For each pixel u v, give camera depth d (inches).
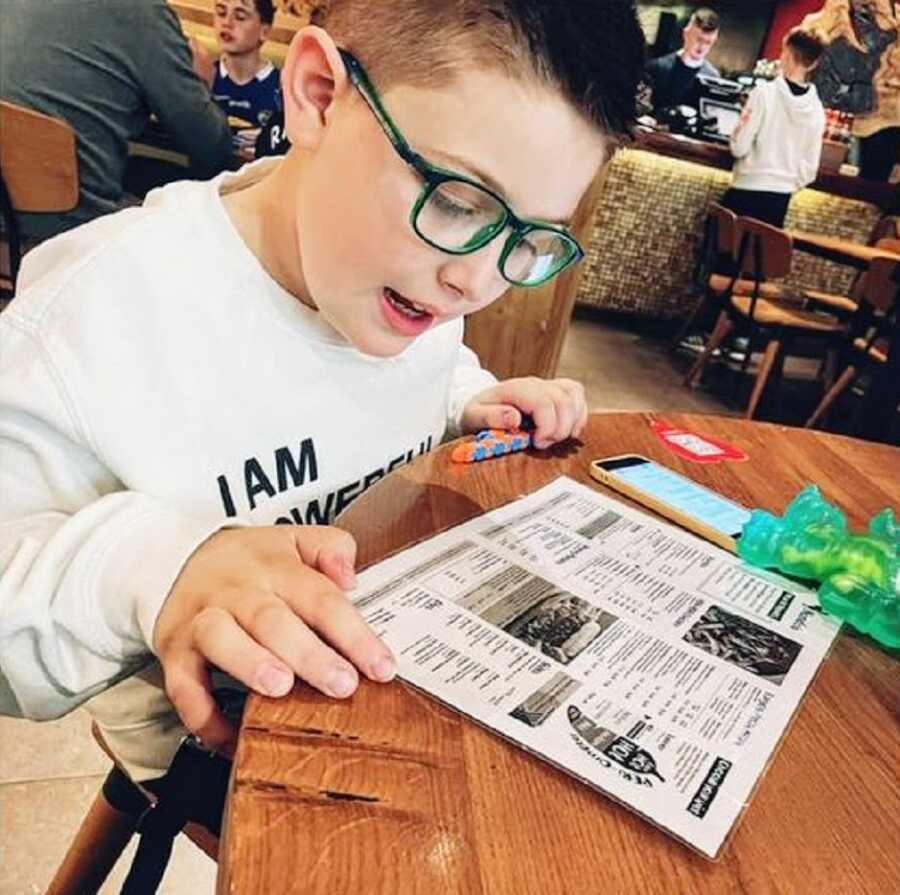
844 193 189.8
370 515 27.6
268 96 139.3
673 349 188.9
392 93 21.4
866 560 27.3
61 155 74.5
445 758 17.8
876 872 17.3
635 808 17.5
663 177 192.1
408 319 24.6
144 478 25.7
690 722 20.5
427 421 35.8
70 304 24.7
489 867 15.5
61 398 23.9
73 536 21.6
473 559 26.0
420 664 20.6
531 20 19.9
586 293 203.9
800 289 205.2
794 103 167.8
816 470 38.8
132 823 34.3
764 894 16.2
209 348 26.9
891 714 22.6
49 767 55.4
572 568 26.7
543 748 18.5
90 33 84.0
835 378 159.9
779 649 24.4
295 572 20.7
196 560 21.0
